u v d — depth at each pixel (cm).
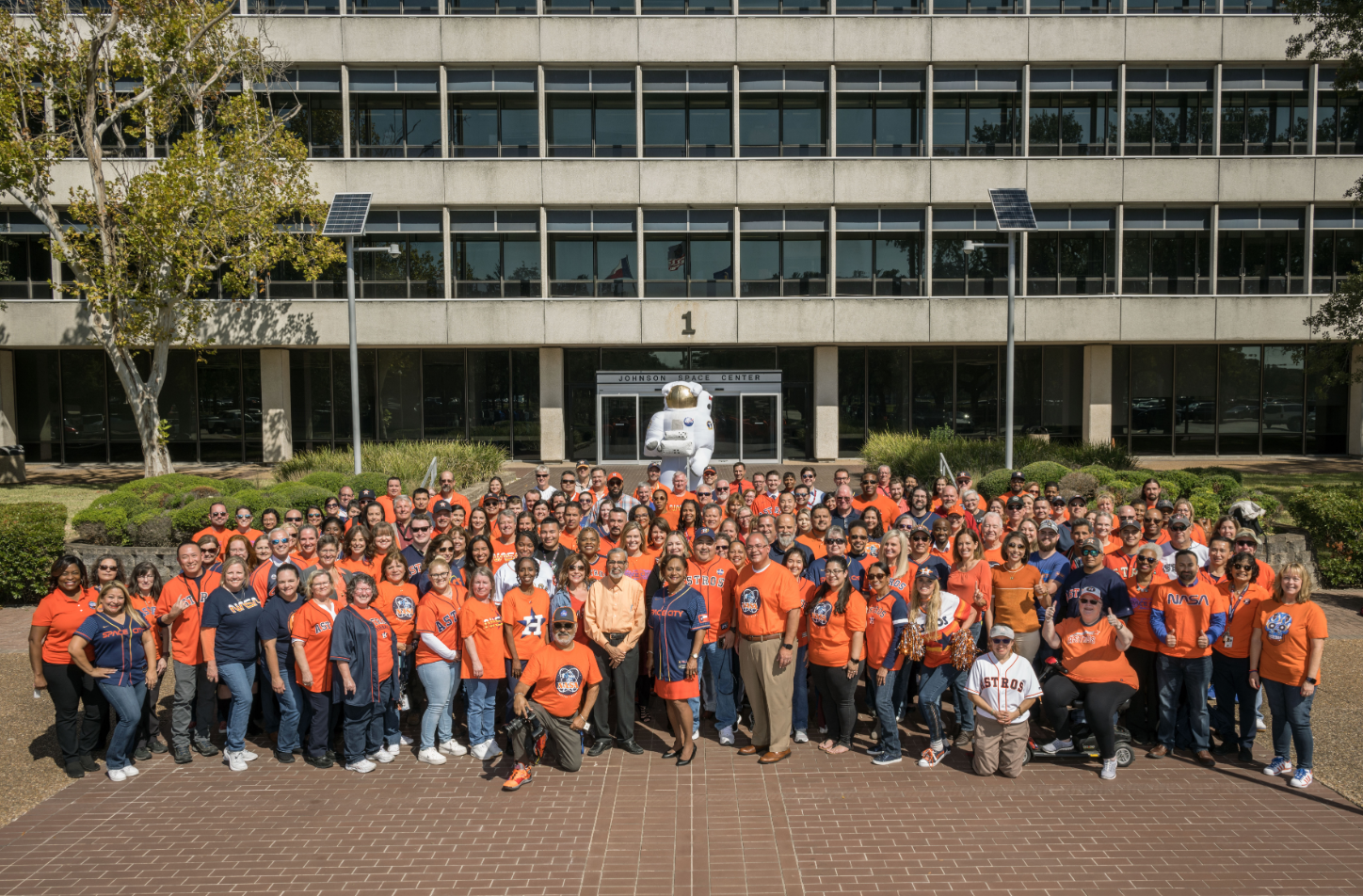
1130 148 2811
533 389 2964
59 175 2678
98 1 2609
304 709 761
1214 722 754
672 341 2816
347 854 580
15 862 573
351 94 2778
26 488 2264
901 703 788
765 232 2825
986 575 763
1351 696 855
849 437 2989
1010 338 1964
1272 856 567
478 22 2756
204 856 579
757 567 730
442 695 738
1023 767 708
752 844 586
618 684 745
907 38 2772
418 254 2814
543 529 815
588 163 2778
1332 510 1275
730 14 2806
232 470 2770
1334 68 2783
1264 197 2767
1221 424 2966
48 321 2731
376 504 982
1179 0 2800
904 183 2789
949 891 529
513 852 580
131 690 702
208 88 2322
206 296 2775
